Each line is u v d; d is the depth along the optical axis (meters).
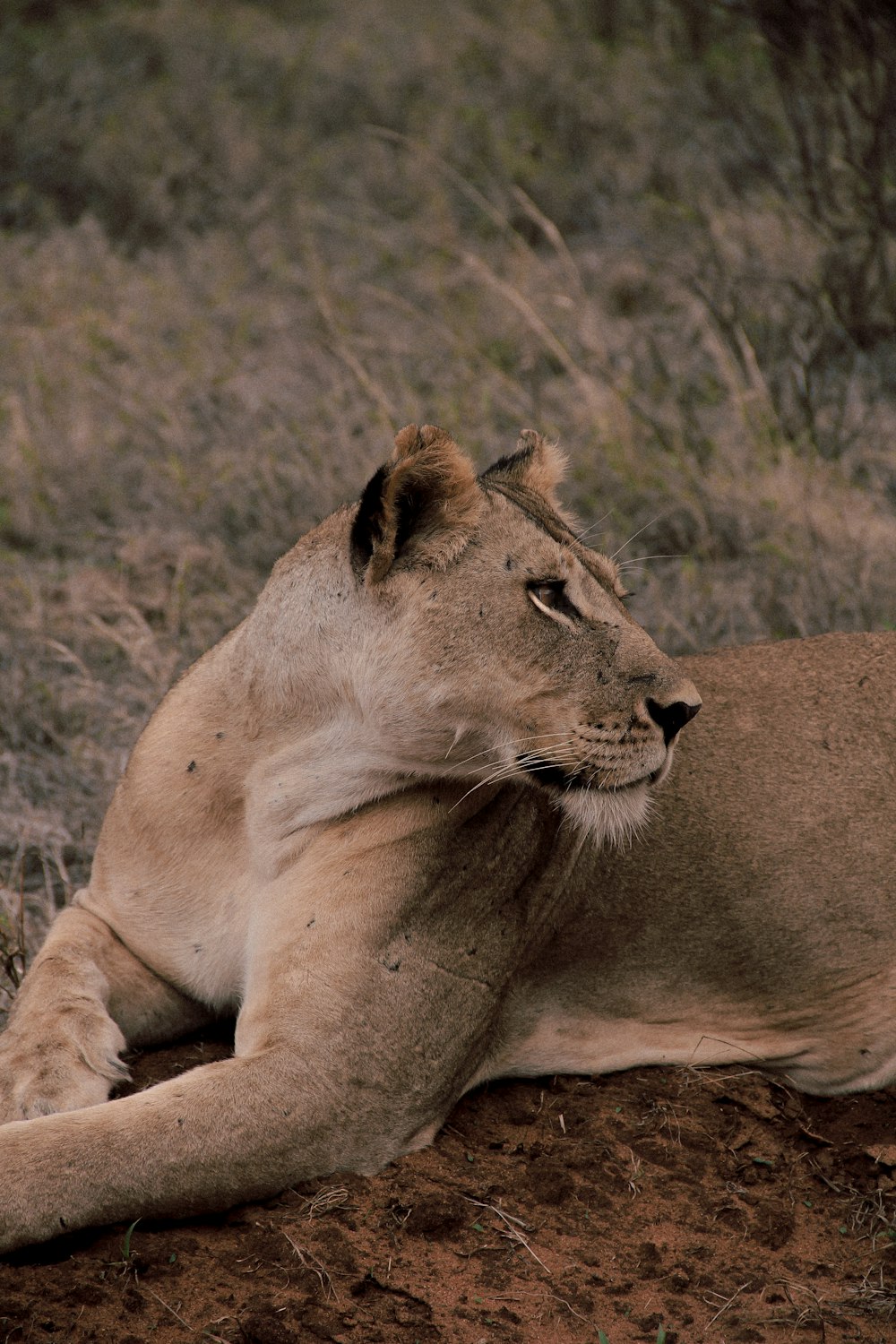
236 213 19.23
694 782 7.68
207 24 23.58
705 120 19.66
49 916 8.58
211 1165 6.00
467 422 13.85
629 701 6.66
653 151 19.42
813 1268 6.32
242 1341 5.49
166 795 7.15
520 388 14.55
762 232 16.59
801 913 7.59
